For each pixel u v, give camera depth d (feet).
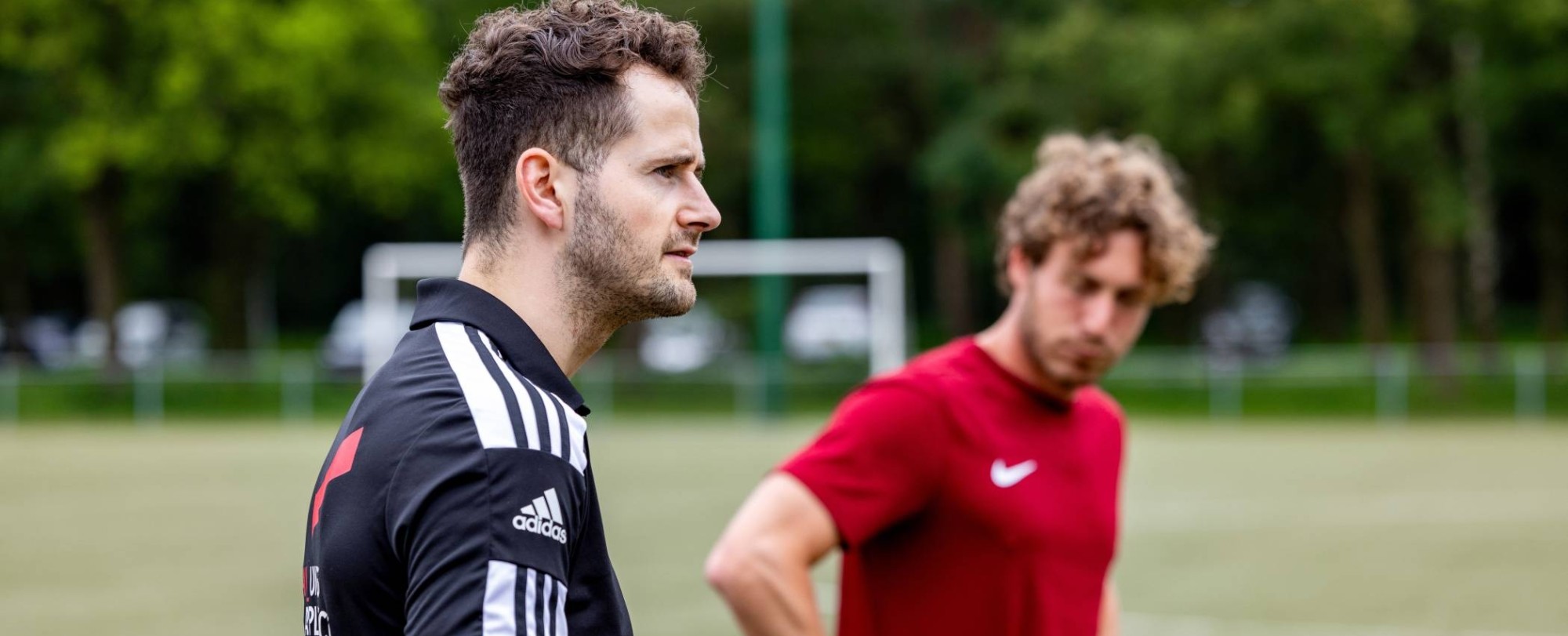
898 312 96.07
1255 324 146.20
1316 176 135.44
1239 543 46.32
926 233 177.88
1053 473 11.77
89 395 104.78
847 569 11.87
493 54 7.79
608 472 66.28
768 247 92.99
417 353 7.37
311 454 78.02
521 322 7.59
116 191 120.98
